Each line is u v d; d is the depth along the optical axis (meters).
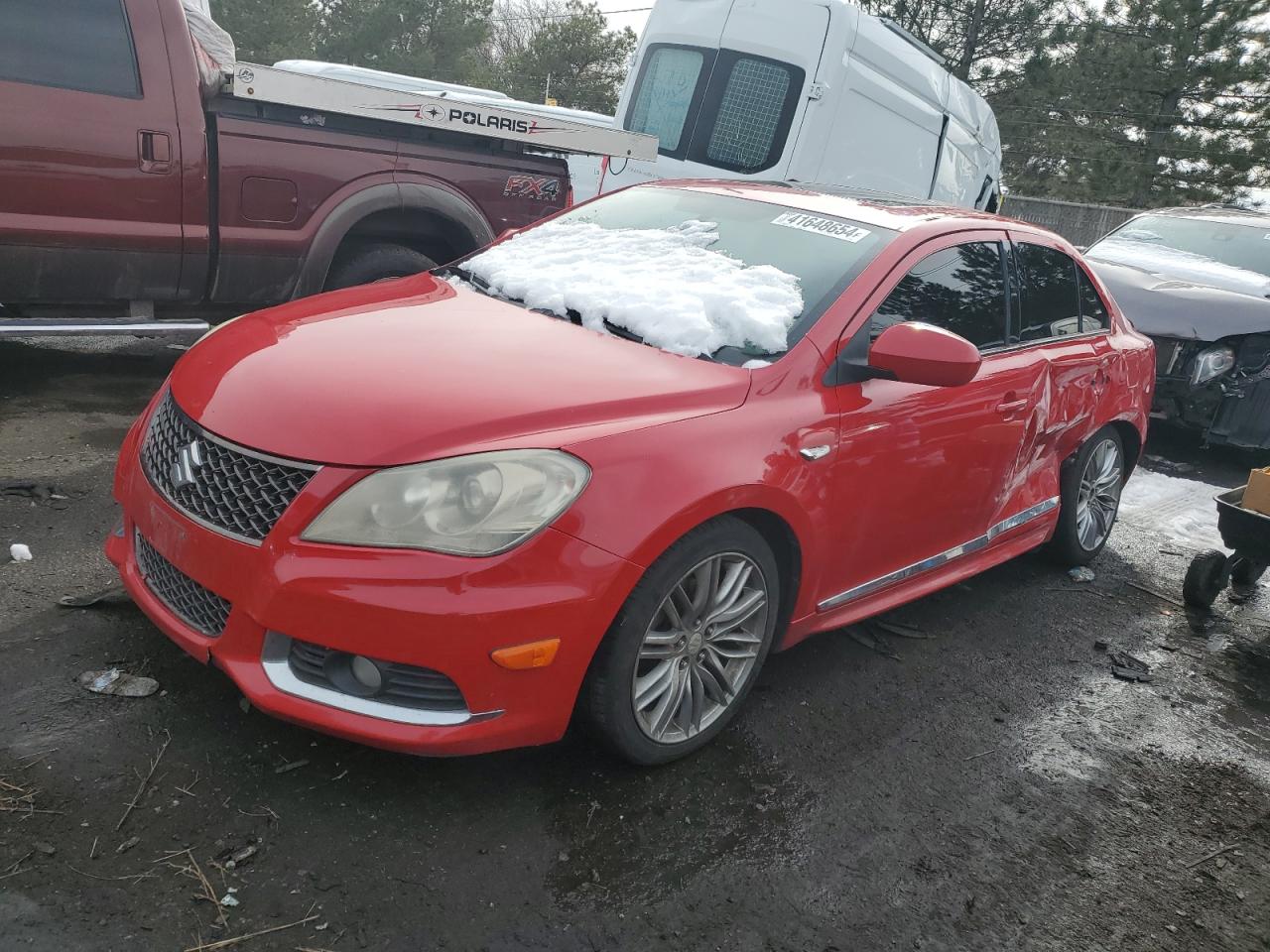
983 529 4.02
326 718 2.37
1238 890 2.78
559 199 6.34
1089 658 4.05
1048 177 35.03
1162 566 5.26
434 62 37.53
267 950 2.07
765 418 2.89
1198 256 8.73
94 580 3.34
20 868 2.17
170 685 2.84
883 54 8.42
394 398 2.55
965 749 3.23
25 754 2.50
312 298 3.44
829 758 3.05
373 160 5.50
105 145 4.66
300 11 34.94
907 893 2.54
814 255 3.49
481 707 2.40
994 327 3.92
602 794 2.70
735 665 3.00
